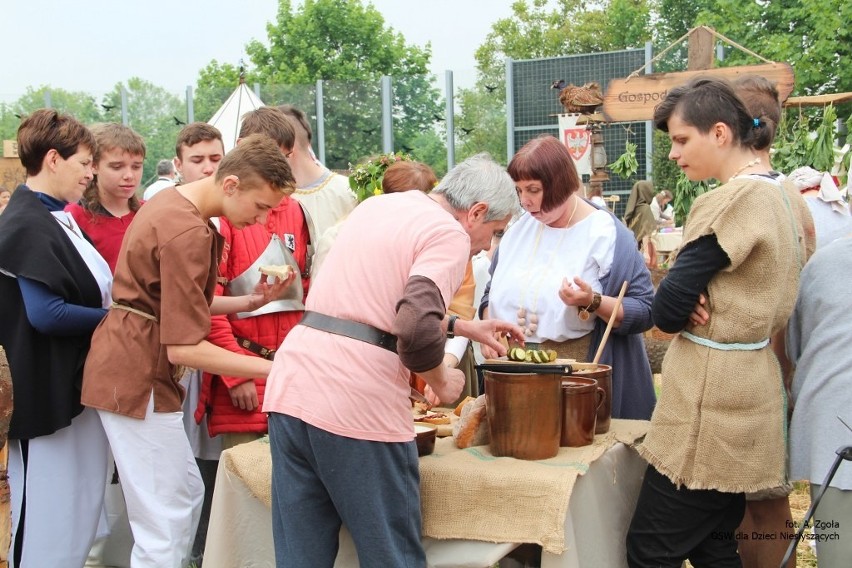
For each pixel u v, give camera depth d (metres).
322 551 2.48
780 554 3.13
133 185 3.81
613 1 31.44
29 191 3.22
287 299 3.58
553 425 2.58
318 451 2.37
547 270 3.23
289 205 3.75
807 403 2.62
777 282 2.49
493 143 15.10
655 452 2.61
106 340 3.05
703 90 2.62
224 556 2.81
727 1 22.27
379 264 2.42
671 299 2.54
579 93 6.88
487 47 31.70
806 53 20.52
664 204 12.70
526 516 2.41
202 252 2.81
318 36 33.69
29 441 3.22
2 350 2.21
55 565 3.24
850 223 3.60
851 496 2.47
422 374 2.41
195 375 3.92
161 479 3.10
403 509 2.42
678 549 2.65
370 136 15.67
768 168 2.77
